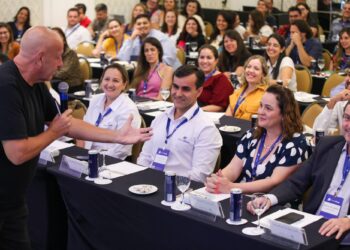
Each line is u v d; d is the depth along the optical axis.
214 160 3.70
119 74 4.29
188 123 3.73
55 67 2.59
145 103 5.56
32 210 3.58
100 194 3.13
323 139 3.14
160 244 2.91
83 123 2.88
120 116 4.26
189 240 2.76
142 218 2.95
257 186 3.17
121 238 3.12
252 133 3.47
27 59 2.55
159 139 3.80
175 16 10.16
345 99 4.15
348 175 2.99
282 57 6.61
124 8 12.95
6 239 2.77
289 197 3.06
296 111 3.31
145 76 6.23
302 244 2.40
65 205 3.47
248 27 10.55
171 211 2.78
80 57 8.34
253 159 3.39
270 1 12.49
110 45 9.38
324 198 3.03
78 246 3.38
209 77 5.69
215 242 2.64
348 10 10.54
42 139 2.56
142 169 3.41
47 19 11.77
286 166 3.25
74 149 3.75
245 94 5.18
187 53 9.39
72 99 5.91
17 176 2.67
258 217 2.64
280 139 3.33
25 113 2.59
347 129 2.96
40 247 3.59
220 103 5.60
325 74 7.51
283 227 2.44
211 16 12.77
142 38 8.38
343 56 7.99
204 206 2.73
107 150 4.18
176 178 2.87
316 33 10.37
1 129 2.50
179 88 3.69
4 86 2.51
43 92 2.79
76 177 3.26
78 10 10.45
